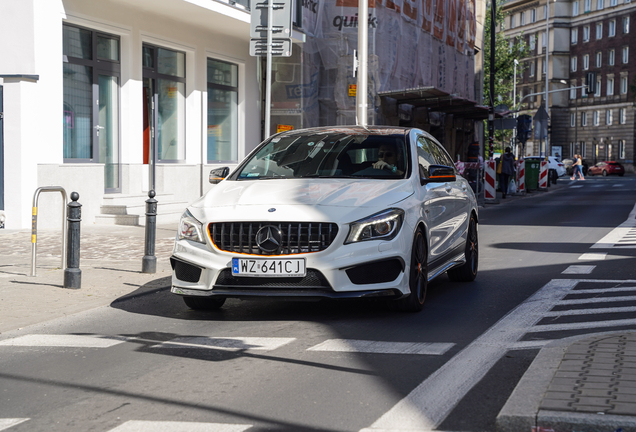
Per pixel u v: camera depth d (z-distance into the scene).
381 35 25.20
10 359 5.29
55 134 14.47
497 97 56.84
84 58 15.57
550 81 89.62
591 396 3.72
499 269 9.77
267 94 11.01
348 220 6.14
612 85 83.50
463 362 4.96
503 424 3.56
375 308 6.99
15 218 13.93
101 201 15.71
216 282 6.27
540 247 12.17
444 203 7.63
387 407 4.04
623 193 32.22
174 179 18.36
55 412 4.06
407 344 5.52
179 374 4.79
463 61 35.81
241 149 21.34
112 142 16.52
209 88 20.03
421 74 29.56
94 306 7.28
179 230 6.62
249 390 4.40
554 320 6.33
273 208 6.25
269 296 6.12
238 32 19.72
